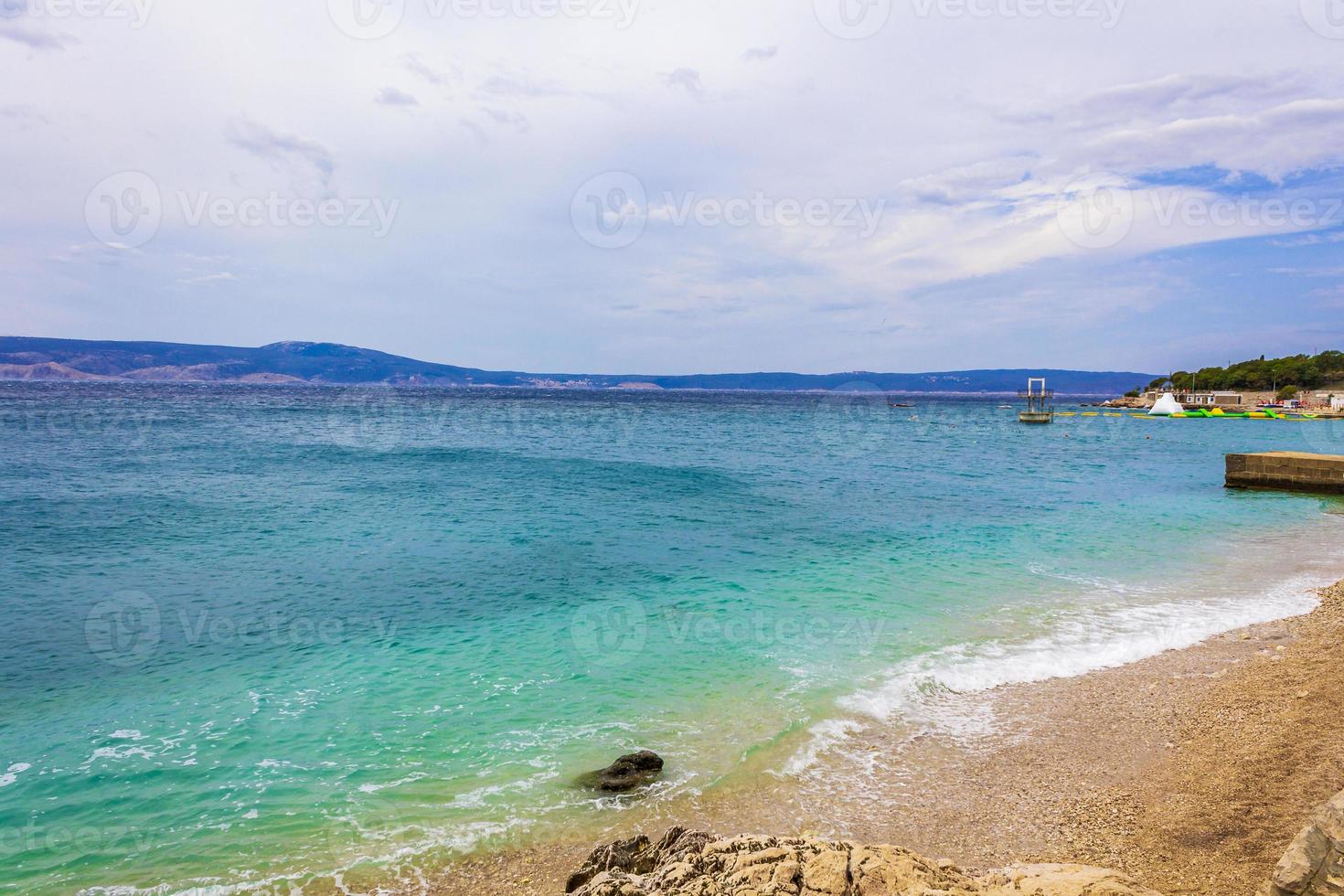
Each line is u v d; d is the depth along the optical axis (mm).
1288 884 4488
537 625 13773
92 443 46594
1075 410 139125
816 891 4641
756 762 8625
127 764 8539
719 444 58000
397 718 9812
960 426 90000
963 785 8125
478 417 88312
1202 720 9383
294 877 6598
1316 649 11703
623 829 7320
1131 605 14836
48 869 6668
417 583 16703
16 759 8648
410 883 6520
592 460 43531
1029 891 4801
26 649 12344
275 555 19234
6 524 22297
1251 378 139375
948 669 11422
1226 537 22250
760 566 18391
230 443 48375
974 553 19828
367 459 41188
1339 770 7645
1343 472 30250
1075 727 9484
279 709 10047
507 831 7277
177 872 6645
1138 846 6824
